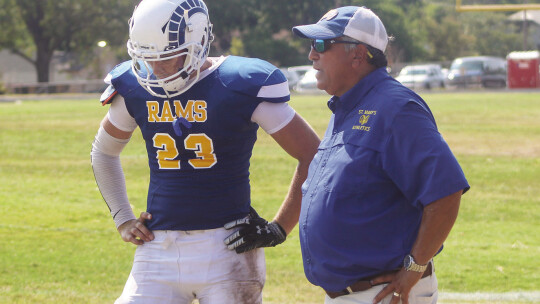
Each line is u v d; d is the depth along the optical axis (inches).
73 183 962.7
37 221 733.9
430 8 6437.0
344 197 258.2
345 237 259.0
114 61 5177.2
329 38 264.8
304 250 275.3
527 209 797.2
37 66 4832.7
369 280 260.7
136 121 290.4
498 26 6437.0
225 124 277.0
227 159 282.0
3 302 477.4
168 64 272.8
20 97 3383.4
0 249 621.6
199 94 276.7
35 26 4717.0
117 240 662.5
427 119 251.9
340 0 3988.7
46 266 574.2
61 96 3454.7
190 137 278.1
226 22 4879.4
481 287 520.4
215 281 281.0
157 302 285.3
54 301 482.3
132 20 275.1
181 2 272.4
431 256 250.8
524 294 502.0
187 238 283.1
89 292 508.1
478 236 678.5
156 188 287.7
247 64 281.4
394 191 256.7
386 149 251.8
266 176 989.8
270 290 510.9
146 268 288.7
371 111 258.1
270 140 1328.7
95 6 4753.9
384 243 256.5
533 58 3243.1
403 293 254.4
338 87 272.4
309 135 289.3
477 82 3383.4
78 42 4813.0
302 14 4842.5
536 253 614.5
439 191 243.3
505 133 1446.9
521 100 2383.1
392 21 4633.4
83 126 1668.3
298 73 3663.9
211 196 281.6
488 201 834.8
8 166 1100.5
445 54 5570.9
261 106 279.3
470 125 1598.2
